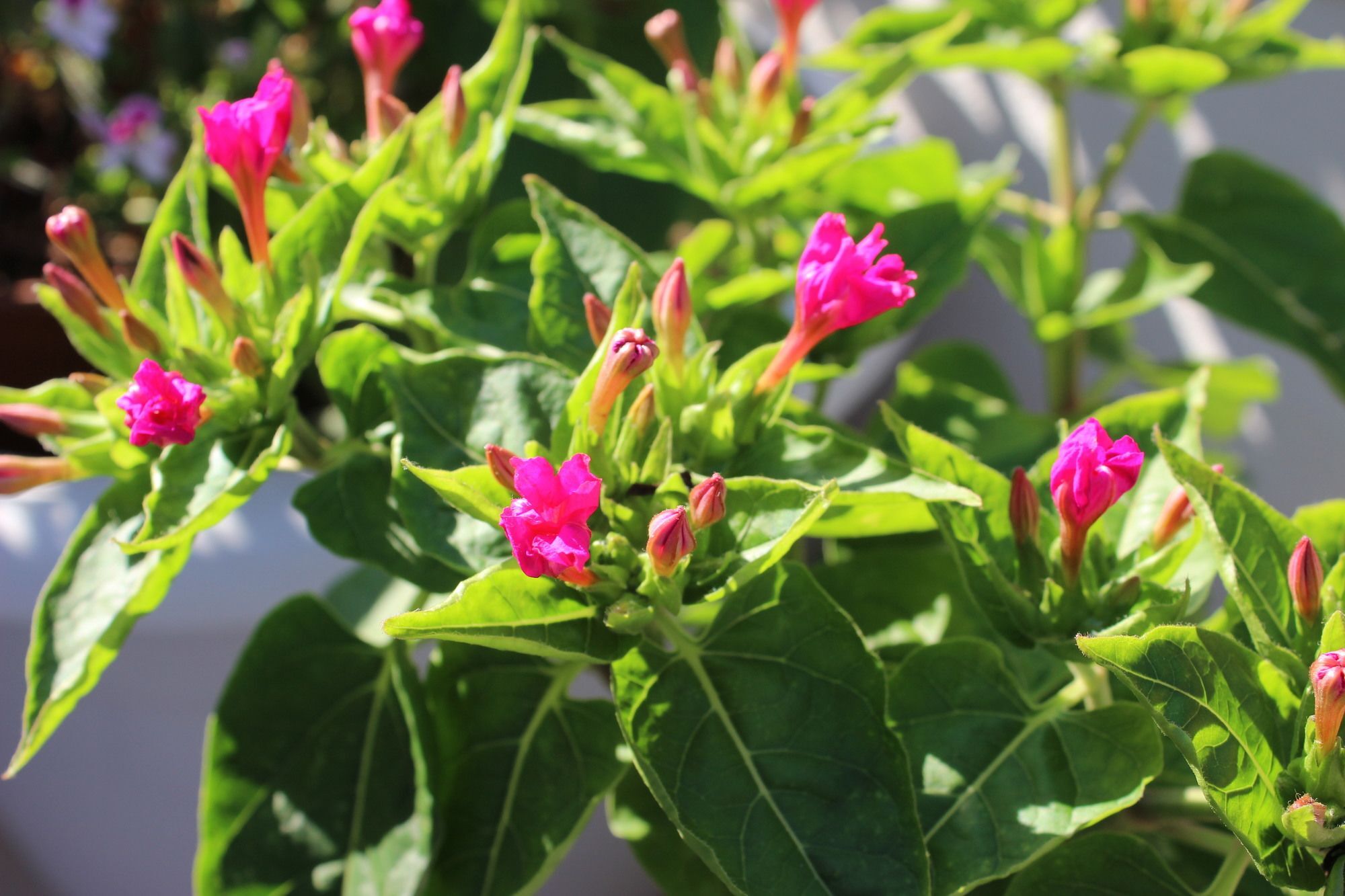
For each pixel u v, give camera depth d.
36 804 0.70
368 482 0.55
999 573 0.52
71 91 0.88
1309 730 0.48
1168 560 0.52
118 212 0.84
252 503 0.63
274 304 0.54
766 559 0.49
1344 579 0.51
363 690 0.57
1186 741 0.47
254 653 0.57
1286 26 0.81
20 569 0.62
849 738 0.50
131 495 0.54
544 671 0.56
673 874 0.57
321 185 0.57
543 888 0.68
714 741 0.50
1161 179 0.89
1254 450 0.90
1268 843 0.48
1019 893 0.52
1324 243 0.68
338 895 0.54
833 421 0.58
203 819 0.55
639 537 0.50
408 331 0.60
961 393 0.64
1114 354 0.81
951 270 0.62
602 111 0.64
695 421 0.52
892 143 0.75
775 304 0.63
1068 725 0.52
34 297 0.72
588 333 0.56
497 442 0.53
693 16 0.86
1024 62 0.65
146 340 0.53
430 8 0.86
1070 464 0.49
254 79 0.85
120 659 0.64
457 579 0.54
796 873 0.49
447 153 0.58
